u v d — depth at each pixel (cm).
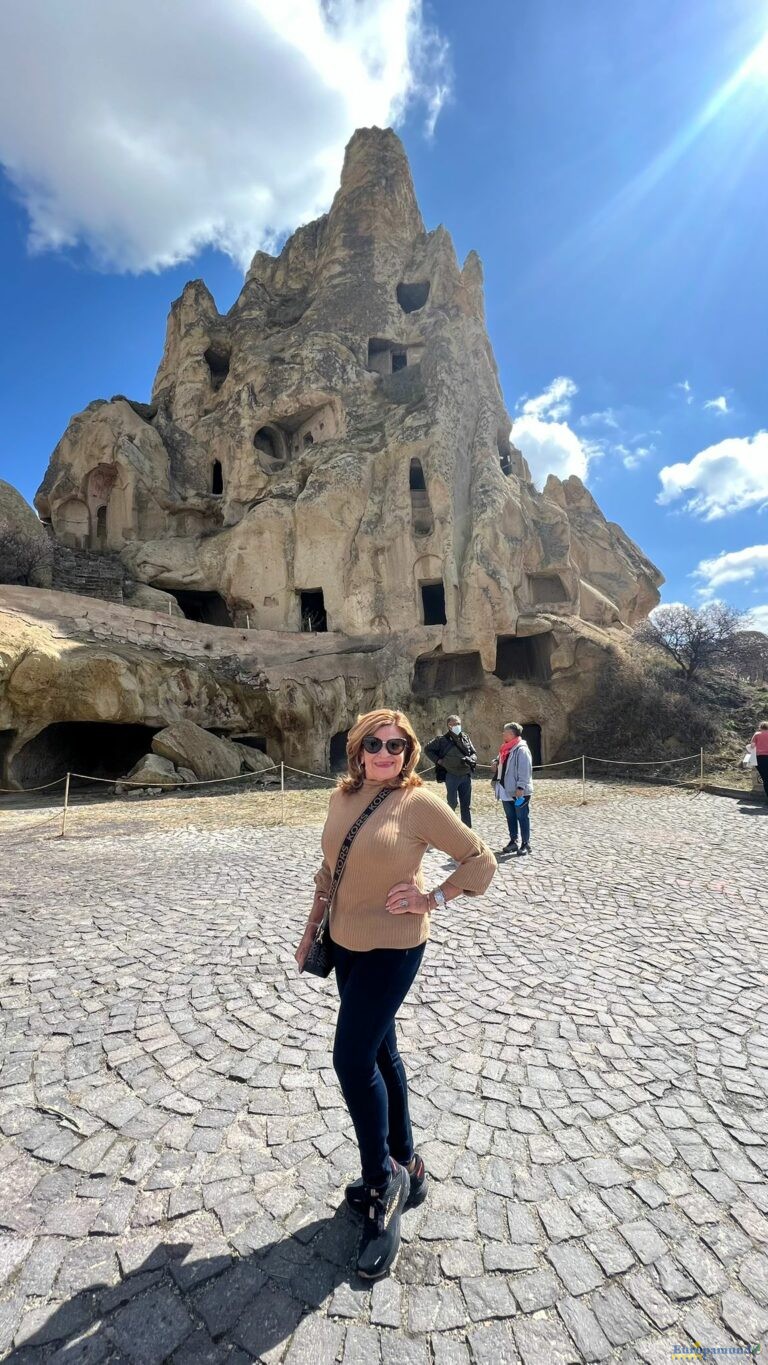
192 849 930
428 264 3825
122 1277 201
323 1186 242
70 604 1917
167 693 1961
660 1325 185
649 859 829
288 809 1373
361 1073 212
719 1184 244
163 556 3005
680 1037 360
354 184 3869
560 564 3281
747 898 645
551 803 1445
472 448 3306
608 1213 229
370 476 2984
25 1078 317
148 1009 394
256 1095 302
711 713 2273
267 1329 184
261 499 3116
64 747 2089
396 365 3788
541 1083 313
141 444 3338
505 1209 231
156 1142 268
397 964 223
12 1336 180
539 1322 186
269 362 3412
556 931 545
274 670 2342
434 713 2683
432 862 820
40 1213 228
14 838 1027
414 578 2856
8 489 2573
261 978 441
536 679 2748
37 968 459
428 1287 199
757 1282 200
